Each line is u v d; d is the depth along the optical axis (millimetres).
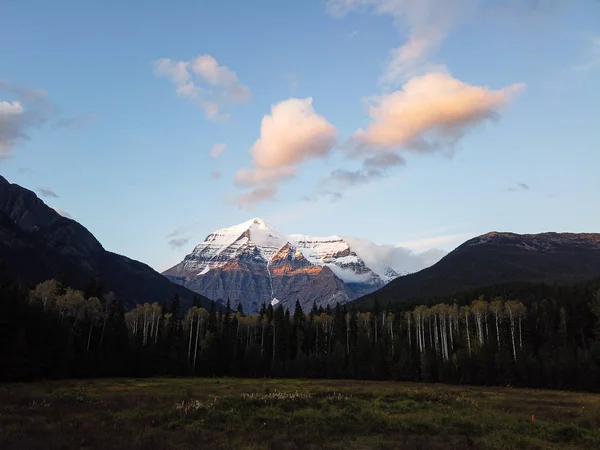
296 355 138000
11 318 80812
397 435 29391
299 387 75000
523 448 26047
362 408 42250
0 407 37750
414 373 111750
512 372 97000
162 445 23594
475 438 29406
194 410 36344
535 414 42781
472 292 176750
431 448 24859
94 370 96438
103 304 124500
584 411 45250
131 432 27859
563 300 128625
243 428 29969
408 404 47125
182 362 118812
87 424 29969
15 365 73750
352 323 149875
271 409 38562
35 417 33094
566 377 91875
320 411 38719
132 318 136000
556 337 115812
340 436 28812
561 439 29891
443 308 131500
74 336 104438
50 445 22750
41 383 72625
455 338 132250
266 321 149375
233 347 130625
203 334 137750
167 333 126562
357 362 122312
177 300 134875
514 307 120062
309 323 154750
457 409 44938
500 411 44531
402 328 144625
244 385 79812
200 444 24469
